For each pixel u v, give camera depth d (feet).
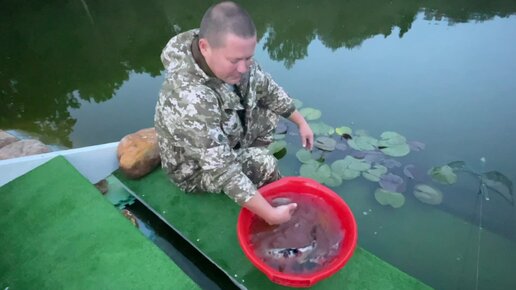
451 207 5.69
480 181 6.04
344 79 8.77
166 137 4.43
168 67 3.87
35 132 8.29
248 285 4.05
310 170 6.28
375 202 5.82
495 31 10.23
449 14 11.32
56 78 10.46
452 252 5.08
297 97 8.20
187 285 3.79
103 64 11.05
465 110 7.49
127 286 3.82
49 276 3.95
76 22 13.66
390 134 6.87
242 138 4.78
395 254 5.08
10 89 10.03
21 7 14.93
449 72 8.65
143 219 5.33
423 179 6.08
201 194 5.08
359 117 7.50
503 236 5.27
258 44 10.70
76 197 4.70
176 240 5.10
